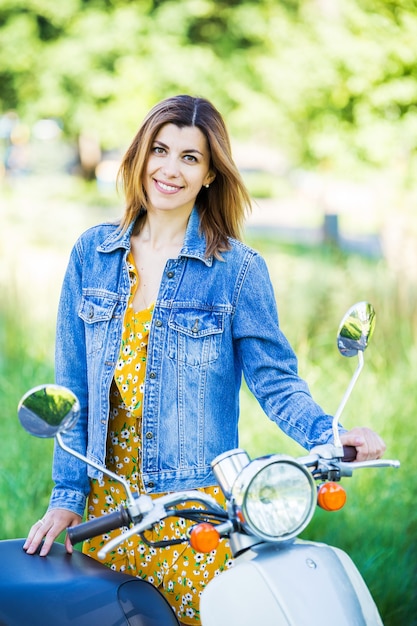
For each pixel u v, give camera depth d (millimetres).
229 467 2057
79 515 2629
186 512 2121
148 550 2672
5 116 13930
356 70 8141
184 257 2672
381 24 8062
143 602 2234
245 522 1973
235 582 2020
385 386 5863
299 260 9867
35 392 2016
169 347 2598
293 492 1993
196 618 2629
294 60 8555
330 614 1992
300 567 2041
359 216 9930
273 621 1963
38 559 2393
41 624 2150
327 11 9312
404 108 8305
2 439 5238
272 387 2602
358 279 7555
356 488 4641
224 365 2637
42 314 6855
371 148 8211
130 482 2656
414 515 4500
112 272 2695
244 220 2826
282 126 9883
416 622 3910
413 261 7504
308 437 2455
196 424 2602
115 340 2631
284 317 7258
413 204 8156
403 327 6676
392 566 4113
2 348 6391
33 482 4816
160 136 2641
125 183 2732
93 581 2260
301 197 19594
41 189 14547
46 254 10352
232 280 2666
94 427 2639
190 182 2648
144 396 2578
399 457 5023
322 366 6223
